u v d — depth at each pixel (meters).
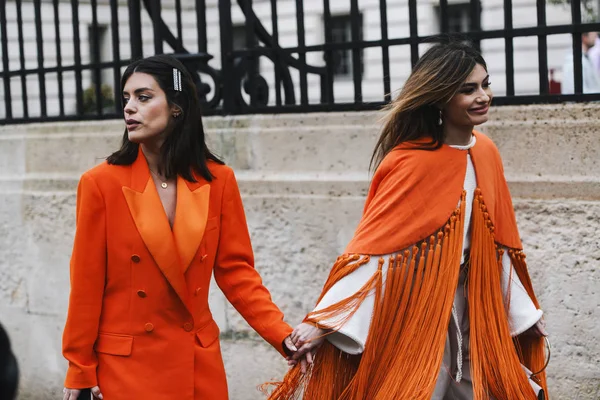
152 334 3.43
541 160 4.32
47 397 5.88
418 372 3.45
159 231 3.39
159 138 3.50
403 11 15.69
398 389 3.44
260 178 5.06
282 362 5.04
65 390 3.39
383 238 3.48
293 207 4.95
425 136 3.62
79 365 3.37
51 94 11.75
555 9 13.33
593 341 4.20
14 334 6.03
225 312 5.21
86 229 3.39
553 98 4.33
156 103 3.42
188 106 3.53
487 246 3.62
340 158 4.85
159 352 3.42
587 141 4.22
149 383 3.40
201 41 5.34
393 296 3.51
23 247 5.96
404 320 3.53
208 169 3.59
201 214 3.49
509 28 4.40
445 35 4.03
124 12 11.99
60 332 5.79
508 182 4.36
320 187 4.87
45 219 5.83
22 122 6.11
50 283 5.82
